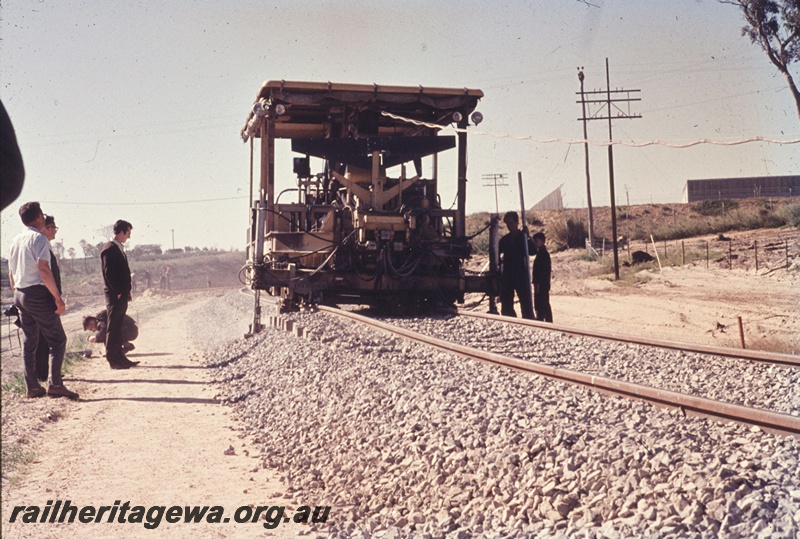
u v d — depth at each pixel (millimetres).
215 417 7863
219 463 5957
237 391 9234
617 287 28500
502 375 7246
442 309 15586
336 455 5699
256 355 11586
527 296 14250
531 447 4488
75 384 10141
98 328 13680
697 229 50094
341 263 15188
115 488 5234
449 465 4664
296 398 7789
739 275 26781
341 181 15508
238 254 104312
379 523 4199
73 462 5941
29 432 6930
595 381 6211
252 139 17969
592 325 17078
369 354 8812
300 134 18828
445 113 17000
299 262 15297
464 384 6738
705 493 3330
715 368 7801
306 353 9812
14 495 5047
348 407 6688
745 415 4594
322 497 4973
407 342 9859
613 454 4078
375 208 15539
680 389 6906
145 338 18547
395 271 15055
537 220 73000
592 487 3793
